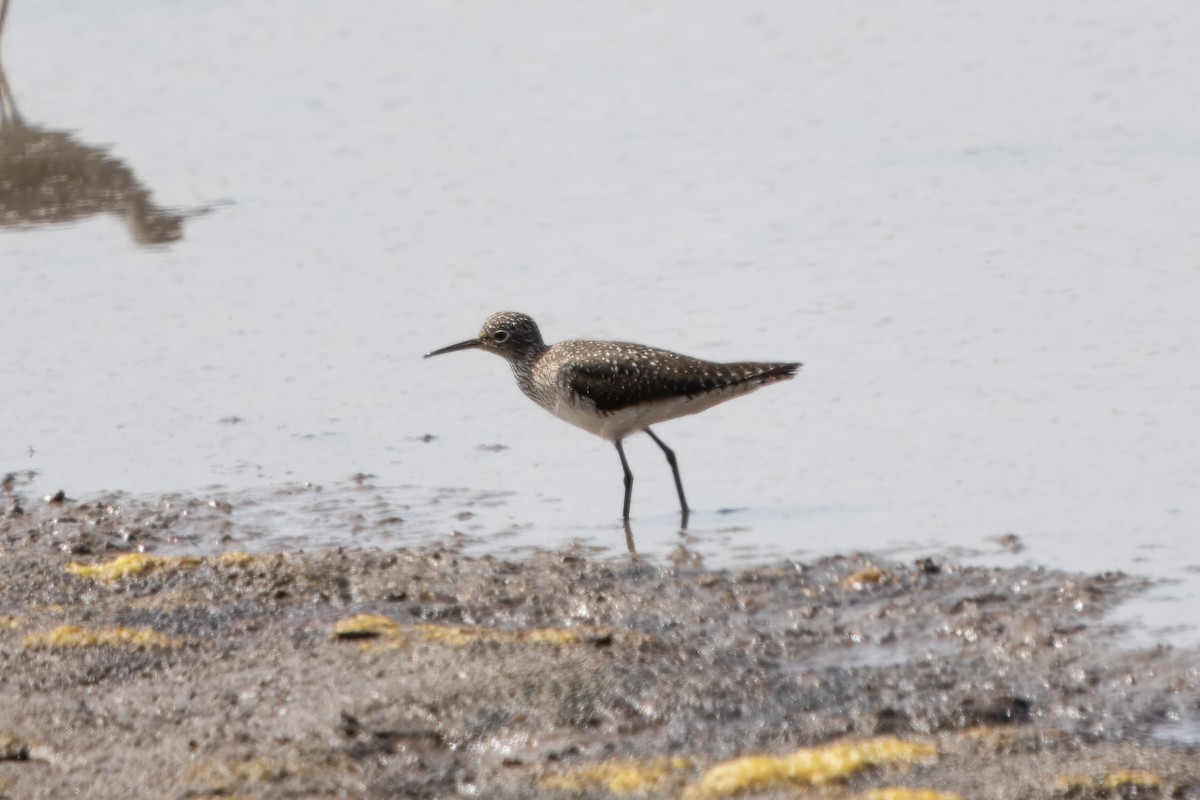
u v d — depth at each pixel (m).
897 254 18.61
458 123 24.67
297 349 16.94
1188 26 27.83
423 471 13.96
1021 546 11.63
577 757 8.48
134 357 16.83
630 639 9.80
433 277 18.75
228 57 28.59
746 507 12.86
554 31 29.58
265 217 21.09
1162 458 13.15
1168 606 10.35
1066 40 27.58
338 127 24.73
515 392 15.91
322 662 9.59
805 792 7.97
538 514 12.90
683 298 17.62
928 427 14.18
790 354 16.00
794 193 21.00
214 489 13.53
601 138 23.72
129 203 21.58
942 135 23.05
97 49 29.20
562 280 18.38
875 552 11.66
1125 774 7.98
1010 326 16.34
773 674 9.41
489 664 9.41
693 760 8.40
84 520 12.75
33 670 9.73
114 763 8.55
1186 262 17.72
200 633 10.30
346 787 8.23
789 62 27.23
